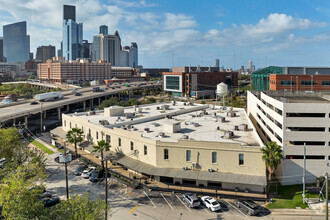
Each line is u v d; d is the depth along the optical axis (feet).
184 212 136.67
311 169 166.81
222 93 395.14
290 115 169.17
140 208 141.08
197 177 151.74
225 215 133.39
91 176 176.55
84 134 223.10
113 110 247.50
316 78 374.43
